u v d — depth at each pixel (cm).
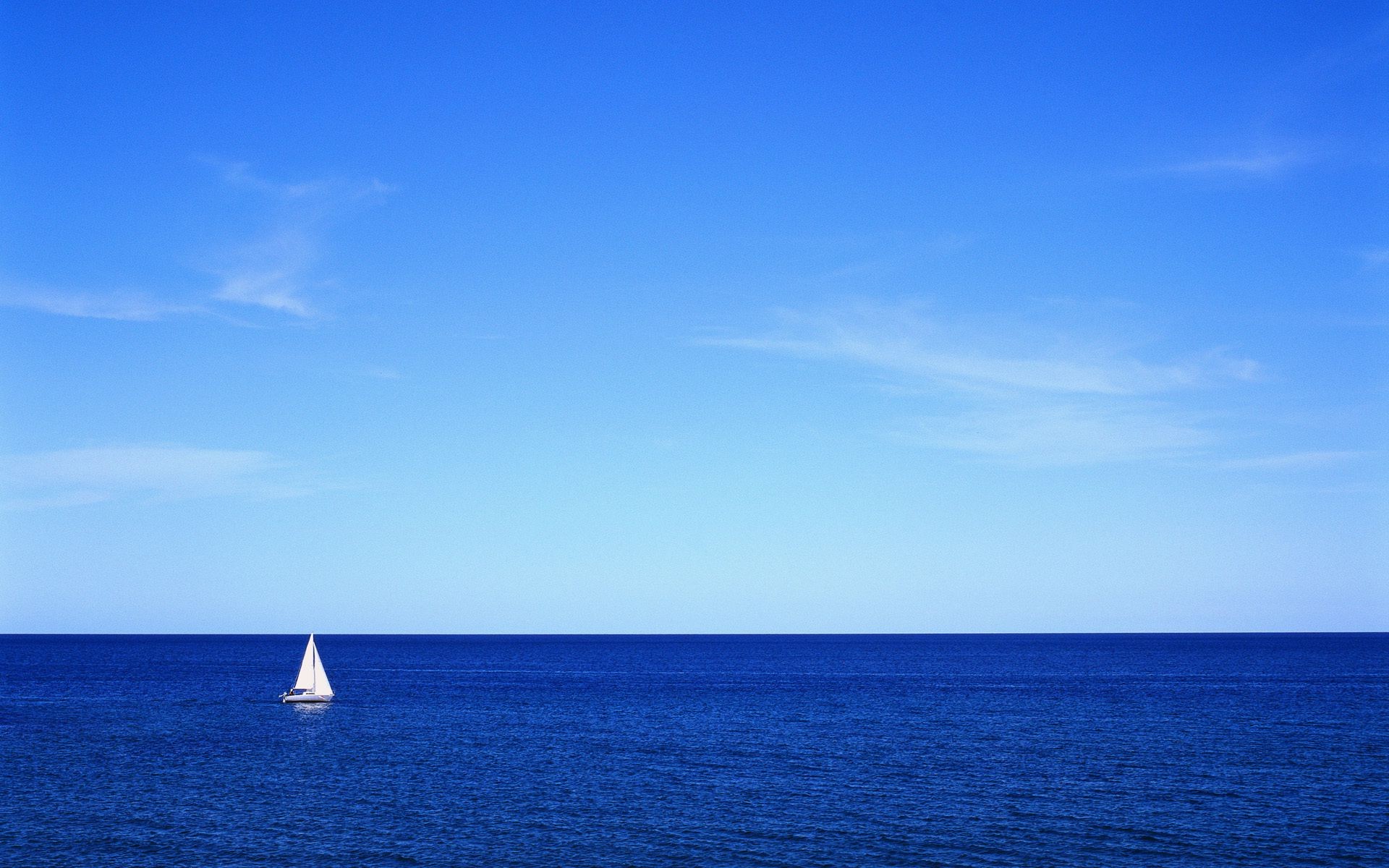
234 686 15962
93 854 5053
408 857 5019
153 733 9550
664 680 18238
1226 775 7031
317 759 7925
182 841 5300
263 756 8081
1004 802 6169
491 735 9475
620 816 5841
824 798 6319
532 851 5125
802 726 10238
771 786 6731
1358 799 6222
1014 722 10488
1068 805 6075
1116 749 8319
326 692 13038
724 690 15412
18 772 7294
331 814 5881
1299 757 7869
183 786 6725
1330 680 17288
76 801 6247
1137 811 5912
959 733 9469
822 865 4888
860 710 11900
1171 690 14975
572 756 8075
